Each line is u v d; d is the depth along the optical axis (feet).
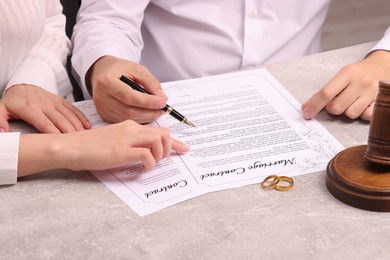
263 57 5.47
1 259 2.70
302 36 5.57
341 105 3.70
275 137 3.55
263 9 5.29
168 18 5.42
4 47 4.31
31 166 3.24
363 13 12.54
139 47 5.21
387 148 2.97
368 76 3.81
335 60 4.49
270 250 2.68
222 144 3.50
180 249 2.70
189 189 3.12
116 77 3.83
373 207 2.90
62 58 4.70
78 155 3.23
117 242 2.77
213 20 5.30
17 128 3.84
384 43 4.24
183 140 3.56
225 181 3.18
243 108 3.86
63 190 3.16
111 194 3.11
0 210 3.02
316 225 2.83
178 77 5.57
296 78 4.24
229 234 2.78
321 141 3.50
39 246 2.77
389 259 2.62
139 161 3.39
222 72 5.52
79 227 2.87
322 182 3.14
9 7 4.22
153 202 3.03
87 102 4.18
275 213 2.92
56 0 4.94
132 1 5.09
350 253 2.66
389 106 2.91
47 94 4.07
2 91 4.51
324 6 5.56
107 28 4.86
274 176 3.15
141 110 3.75
